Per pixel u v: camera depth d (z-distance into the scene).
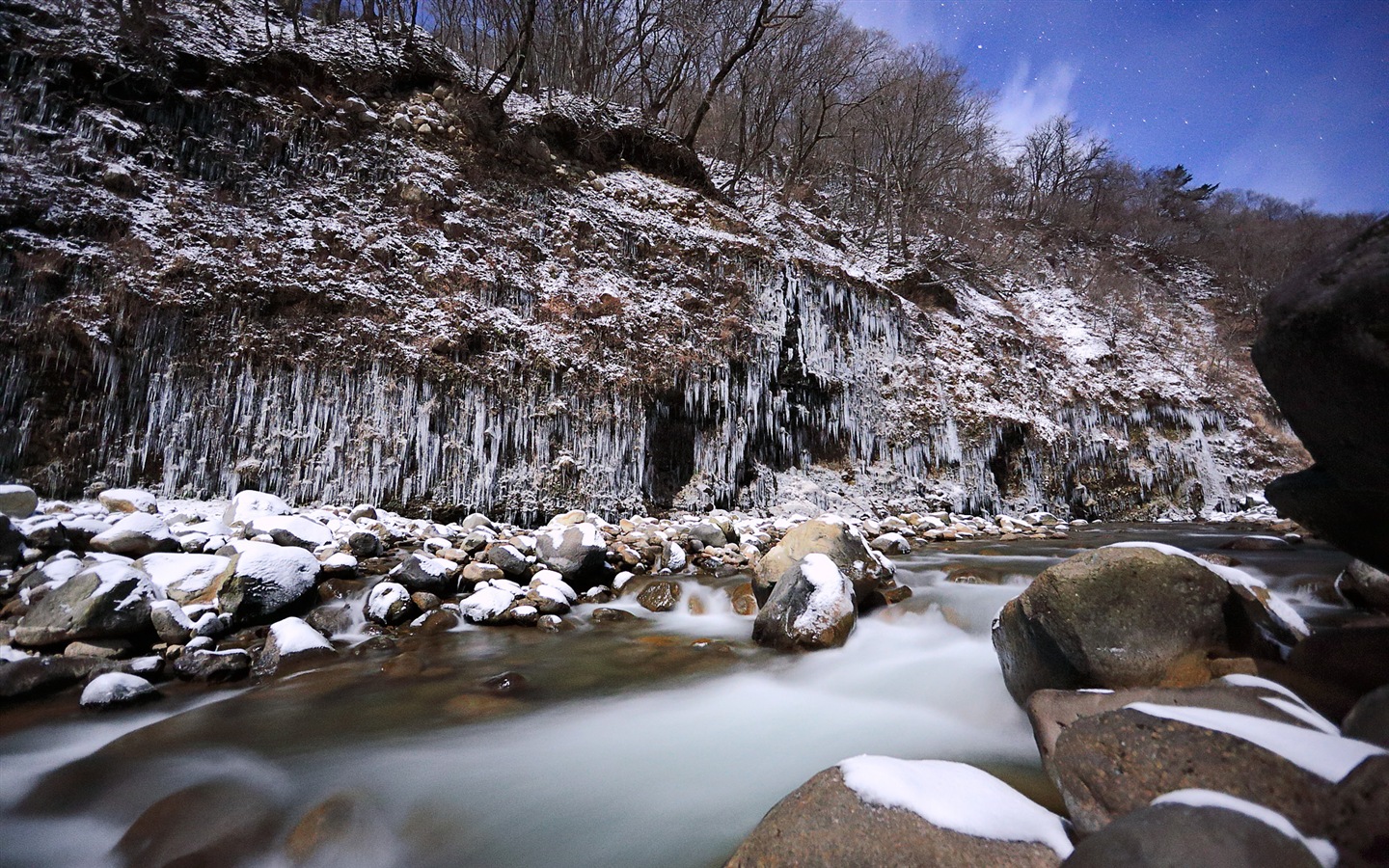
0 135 6.53
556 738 3.17
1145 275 26.52
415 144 9.97
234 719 3.19
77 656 3.50
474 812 2.57
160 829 2.33
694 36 15.67
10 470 5.57
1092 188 32.59
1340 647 2.46
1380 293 1.70
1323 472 2.36
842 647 4.29
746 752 3.06
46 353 5.82
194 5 9.46
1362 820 1.41
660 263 10.91
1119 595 2.74
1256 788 1.62
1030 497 12.93
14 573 4.20
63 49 7.31
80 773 2.67
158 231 6.89
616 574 6.13
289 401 6.89
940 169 21.88
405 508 7.19
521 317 8.87
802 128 18.31
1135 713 1.97
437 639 4.44
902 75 22.17
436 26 16.64
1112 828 1.47
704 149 19.38
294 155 8.56
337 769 2.80
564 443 8.35
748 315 10.93
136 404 6.17
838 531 5.29
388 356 7.49
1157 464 14.56
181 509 5.90
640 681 3.84
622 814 2.57
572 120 12.57
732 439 10.05
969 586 5.69
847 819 1.81
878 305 13.08
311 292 7.37
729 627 4.98
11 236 5.96
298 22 10.98
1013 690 3.22
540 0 14.50
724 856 2.29
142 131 7.50
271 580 4.40
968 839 1.73
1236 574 2.99
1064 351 17.23
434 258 8.66
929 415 12.46
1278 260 25.59
